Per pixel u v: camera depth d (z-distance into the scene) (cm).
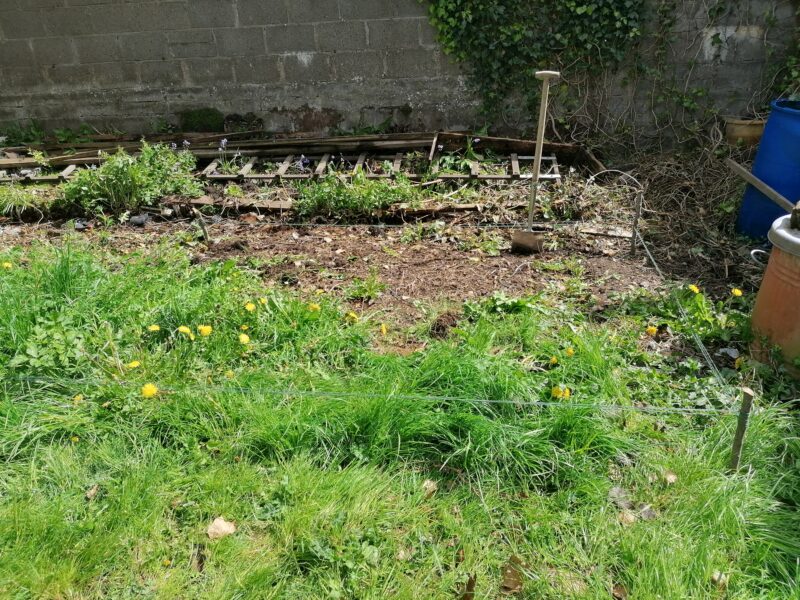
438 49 640
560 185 530
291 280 405
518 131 664
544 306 362
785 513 230
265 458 256
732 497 233
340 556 215
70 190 525
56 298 346
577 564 217
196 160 628
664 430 271
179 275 399
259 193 555
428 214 505
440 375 285
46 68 697
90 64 691
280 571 213
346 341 323
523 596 207
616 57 609
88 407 278
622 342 325
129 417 271
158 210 525
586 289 390
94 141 693
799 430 267
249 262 430
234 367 308
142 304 349
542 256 439
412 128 680
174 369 300
